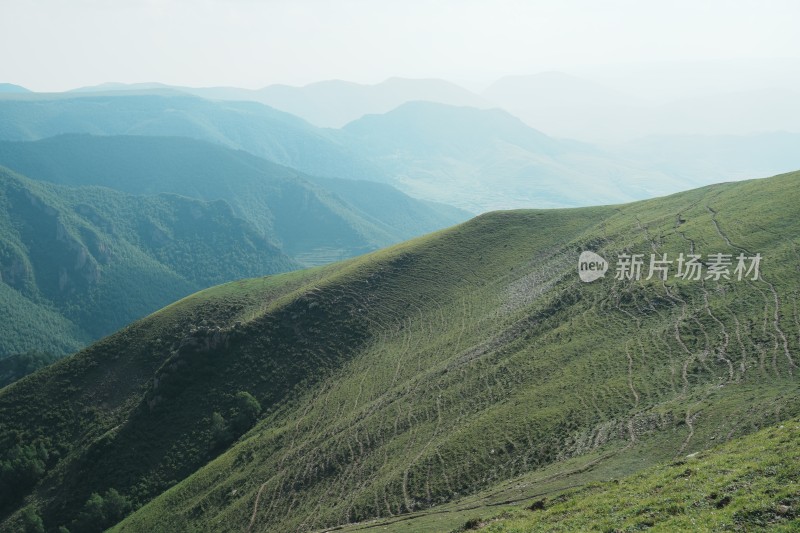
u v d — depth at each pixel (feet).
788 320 215.92
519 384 250.16
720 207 397.39
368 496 200.03
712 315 243.40
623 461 153.89
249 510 244.22
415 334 388.37
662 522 93.56
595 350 254.06
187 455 345.10
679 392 192.44
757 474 100.53
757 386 177.99
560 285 361.92
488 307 389.19
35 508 335.47
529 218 536.01
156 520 279.90
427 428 244.42
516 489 159.74
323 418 313.12
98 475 344.08
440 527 143.95
